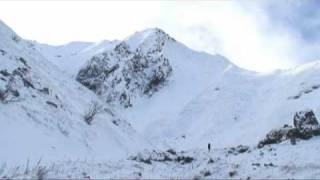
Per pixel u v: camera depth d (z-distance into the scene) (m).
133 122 143.62
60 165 18.03
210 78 181.88
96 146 31.28
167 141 118.19
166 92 171.12
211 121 122.94
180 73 184.50
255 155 22.09
